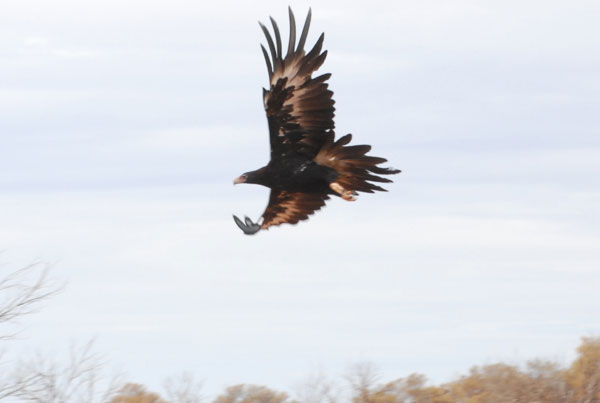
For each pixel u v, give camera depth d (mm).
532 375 91250
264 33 44125
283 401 84188
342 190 44531
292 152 45469
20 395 61719
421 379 85562
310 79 44094
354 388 82375
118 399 74688
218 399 84125
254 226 47094
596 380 89000
